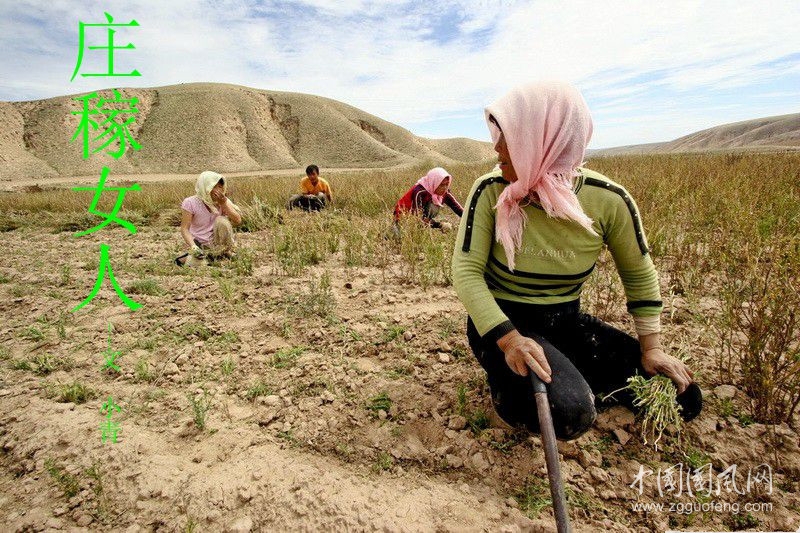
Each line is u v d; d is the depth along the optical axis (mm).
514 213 1628
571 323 1964
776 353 2061
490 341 1847
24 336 3369
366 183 12914
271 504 1751
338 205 9656
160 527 1697
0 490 1932
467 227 1757
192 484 1859
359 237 5297
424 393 2404
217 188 5402
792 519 1611
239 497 1787
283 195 11078
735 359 2434
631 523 1651
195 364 2865
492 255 1820
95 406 2459
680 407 1825
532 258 1717
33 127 98062
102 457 2027
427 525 1637
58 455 2070
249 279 4484
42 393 2609
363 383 2529
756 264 2393
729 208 4207
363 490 1807
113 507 1792
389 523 1640
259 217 7469
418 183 5832
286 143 119750
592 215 1661
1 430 2301
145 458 2012
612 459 1910
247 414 2352
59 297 4199
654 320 1854
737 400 2145
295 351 2922
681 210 5242
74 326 3527
